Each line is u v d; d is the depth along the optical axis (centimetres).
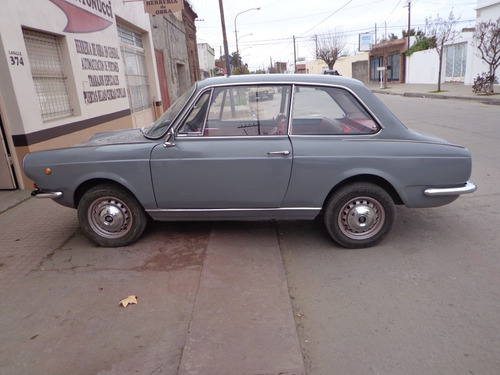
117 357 249
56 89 689
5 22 539
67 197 389
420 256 373
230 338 259
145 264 366
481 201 512
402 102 1912
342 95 372
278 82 371
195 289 322
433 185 369
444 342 257
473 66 2484
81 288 329
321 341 262
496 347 251
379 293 315
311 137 368
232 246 394
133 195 389
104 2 883
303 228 444
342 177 362
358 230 384
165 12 980
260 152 361
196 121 371
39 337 270
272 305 295
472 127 1026
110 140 409
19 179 597
